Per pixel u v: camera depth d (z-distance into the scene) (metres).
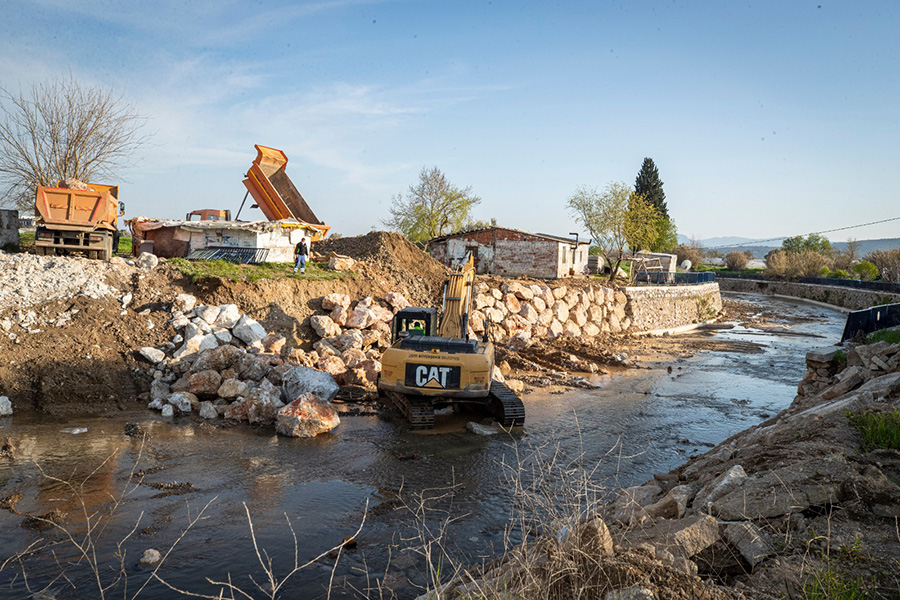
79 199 19.44
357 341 18.91
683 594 3.69
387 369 13.50
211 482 9.54
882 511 5.23
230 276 19.80
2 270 16.34
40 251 19.62
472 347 13.80
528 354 23.72
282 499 8.97
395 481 9.91
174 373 15.06
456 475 10.27
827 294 59.81
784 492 5.46
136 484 9.27
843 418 8.05
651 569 3.85
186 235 24.41
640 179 88.94
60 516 7.95
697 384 20.00
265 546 7.40
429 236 56.34
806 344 31.44
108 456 10.48
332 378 15.58
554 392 17.95
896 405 8.43
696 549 4.60
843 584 3.95
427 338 14.25
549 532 4.96
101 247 19.81
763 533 4.96
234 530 7.80
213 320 17.31
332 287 22.06
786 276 73.31
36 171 27.31
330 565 6.93
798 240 87.81
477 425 13.30
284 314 19.38
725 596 3.80
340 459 10.98
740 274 82.06
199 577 6.57
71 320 15.55
